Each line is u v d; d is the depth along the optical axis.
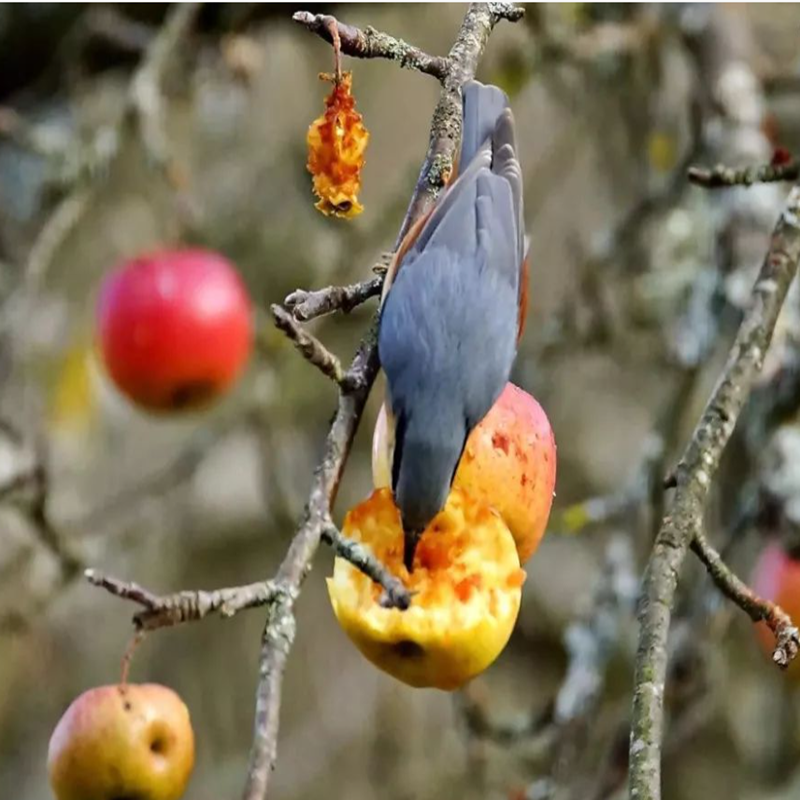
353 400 4.97
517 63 10.79
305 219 12.41
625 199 11.55
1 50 10.74
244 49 10.80
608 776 8.72
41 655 13.83
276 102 12.92
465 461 5.53
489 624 5.15
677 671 8.83
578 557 14.03
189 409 8.85
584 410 14.05
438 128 6.09
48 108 11.03
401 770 13.41
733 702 12.23
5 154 11.09
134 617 4.39
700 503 5.50
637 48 10.52
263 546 14.37
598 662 8.70
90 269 11.77
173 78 11.20
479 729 9.16
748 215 9.22
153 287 8.61
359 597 5.22
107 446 12.87
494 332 5.74
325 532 4.62
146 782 5.23
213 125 12.31
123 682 5.37
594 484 13.81
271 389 11.52
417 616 5.12
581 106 11.52
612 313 10.81
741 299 8.93
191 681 14.08
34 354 11.20
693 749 12.40
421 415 5.53
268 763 4.14
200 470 14.27
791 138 10.99
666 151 10.98
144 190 11.85
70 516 12.38
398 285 5.83
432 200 6.06
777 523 8.07
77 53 10.70
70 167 9.35
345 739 13.54
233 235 12.34
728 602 9.01
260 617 14.35
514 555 5.32
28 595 10.84
